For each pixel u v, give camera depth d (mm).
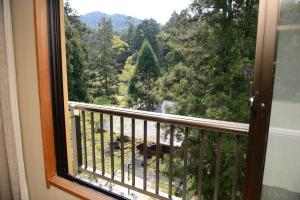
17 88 1990
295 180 1090
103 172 2309
